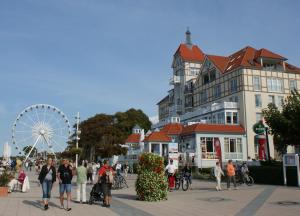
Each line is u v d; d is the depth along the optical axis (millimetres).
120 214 13766
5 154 49594
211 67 63219
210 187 27453
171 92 81438
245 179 29172
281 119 34000
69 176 15305
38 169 49875
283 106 36375
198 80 67562
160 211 14555
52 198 19734
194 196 20547
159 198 18266
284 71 57844
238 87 55969
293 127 33000
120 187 27172
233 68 57000
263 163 34000
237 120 54969
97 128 80125
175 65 78000
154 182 18281
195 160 49438
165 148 58375
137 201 18219
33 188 26719
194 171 47375
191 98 70375
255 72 55812
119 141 79500
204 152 50875
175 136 59125
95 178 36375
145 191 18312
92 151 80875
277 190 23203
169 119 67750
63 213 14039
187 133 53812
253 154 53031
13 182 23344
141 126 93125
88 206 16250
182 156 49062
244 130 53500
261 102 55312
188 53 75062
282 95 56875
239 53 62375
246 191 23125
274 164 33062
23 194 21953
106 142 79312
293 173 26906
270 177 29578
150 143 57938
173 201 18094
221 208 15219
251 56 58469
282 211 13875
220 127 52781
